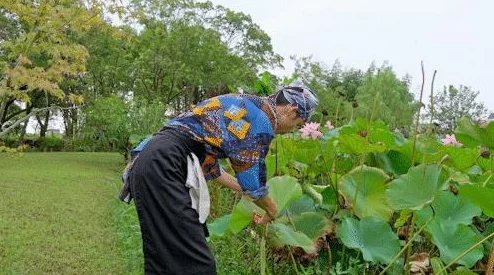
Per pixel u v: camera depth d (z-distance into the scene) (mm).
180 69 17328
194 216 2055
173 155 2062
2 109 3797
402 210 2412
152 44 17500
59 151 21281
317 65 19844
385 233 2480
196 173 2092
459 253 2346
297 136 3553
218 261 3051
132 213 4832
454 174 2703
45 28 3646
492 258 2115
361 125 3414
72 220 5930
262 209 2379
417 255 2562
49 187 8664
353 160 3117
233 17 21797
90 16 3846
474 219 2928
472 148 2686
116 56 18812
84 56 3900
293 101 2164
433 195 2205
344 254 2680
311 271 2637
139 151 2221
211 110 2117
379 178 2697
